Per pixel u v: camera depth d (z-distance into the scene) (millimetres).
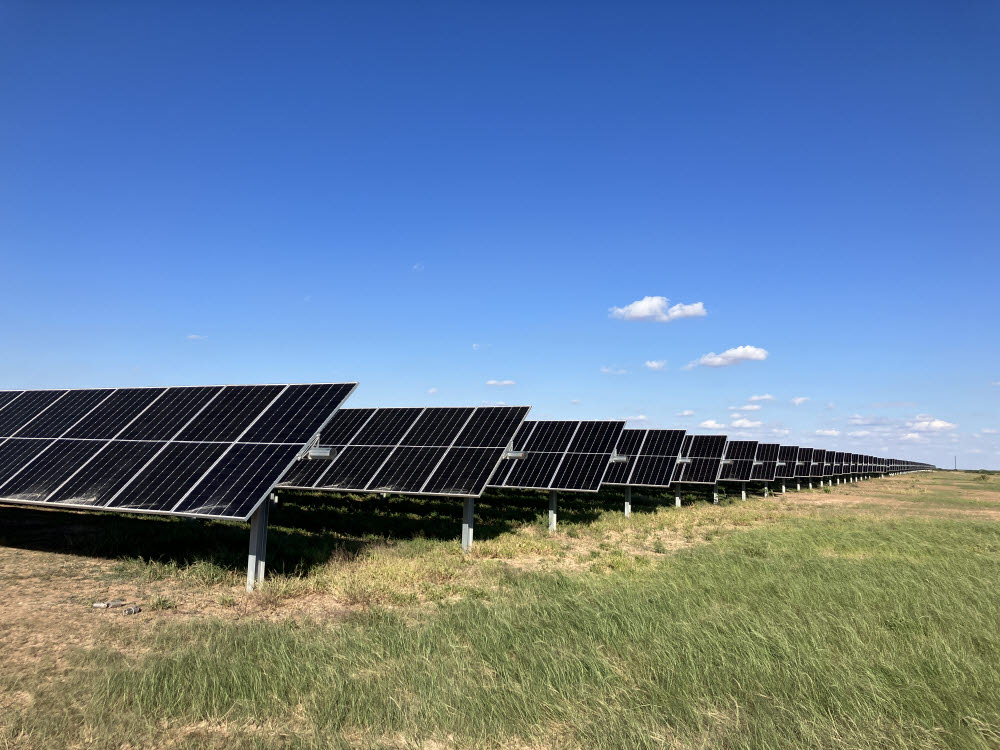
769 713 6766
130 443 15680
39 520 19016
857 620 10008
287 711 6973
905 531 22391
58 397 19328
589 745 6230
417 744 6238
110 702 6945
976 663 8086
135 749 6102
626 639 9219
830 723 6535
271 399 16156
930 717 6594
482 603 11594
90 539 16109
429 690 7273
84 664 8203
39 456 15938
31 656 8555
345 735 6445
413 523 22094
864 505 38812
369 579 13781
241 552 15523
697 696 7301
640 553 18844
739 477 42219
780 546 18875
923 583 12828
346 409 25062
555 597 11641
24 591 11648
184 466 14211
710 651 8562
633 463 30016
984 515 32531
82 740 6238
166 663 7918
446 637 9336
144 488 13688
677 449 30703
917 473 125438
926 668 7926
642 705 7027
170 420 16406
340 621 10656
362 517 22984
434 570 14648
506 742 6359
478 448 19281
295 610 11570
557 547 19094
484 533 20844
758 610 10812
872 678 7496
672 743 6129
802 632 9273
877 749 5957
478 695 7141
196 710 6789
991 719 6551
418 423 22141
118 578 12992
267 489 12703
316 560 15289
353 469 20375
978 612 10664
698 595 11898
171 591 12375
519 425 19781
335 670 7777
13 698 7184
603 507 31328
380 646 8836
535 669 8016
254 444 14367
